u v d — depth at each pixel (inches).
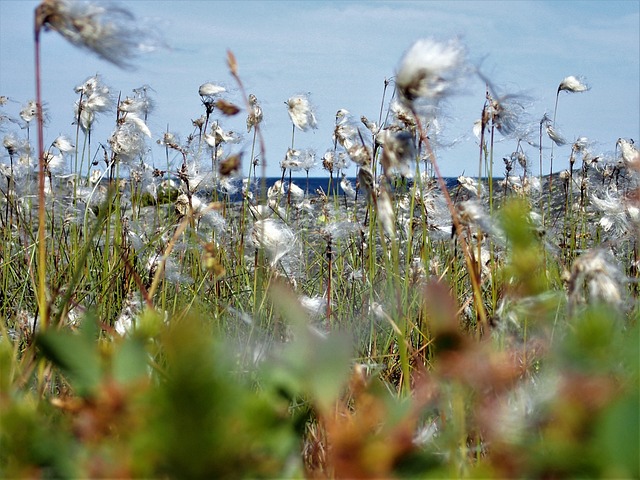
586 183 197.5
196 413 22.8
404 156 67.9
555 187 223.1
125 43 44.1
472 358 31.0
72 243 157.5
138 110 163.8
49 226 181.3
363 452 27.1
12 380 48.8
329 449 51.3
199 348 22.8
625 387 29.1
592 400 26.7
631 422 24.8
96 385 30.4
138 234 163.5
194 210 131.3
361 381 39.4
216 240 167.2
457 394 35.8
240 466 25.1
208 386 22.6
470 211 73.0
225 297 138.2
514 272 38.4
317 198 226.8
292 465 30.1
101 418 28.6
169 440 23.1
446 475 28.7
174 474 24.1
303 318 32.7
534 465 27.0
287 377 32.1
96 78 174.2
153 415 25.3
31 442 28.5
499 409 32.3
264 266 113.1
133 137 148.7
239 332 96.4
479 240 73.9
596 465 25.2
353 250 163.0
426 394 36.5
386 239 145.3
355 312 130.6
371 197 73.0
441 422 51.7
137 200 179.6
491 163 102.6
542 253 69.5
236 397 24.7
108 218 136.4
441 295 31.1
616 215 127.7
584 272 49.8
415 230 139.2
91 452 28.7
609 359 28.0
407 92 55.4
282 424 29.1
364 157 73.8
